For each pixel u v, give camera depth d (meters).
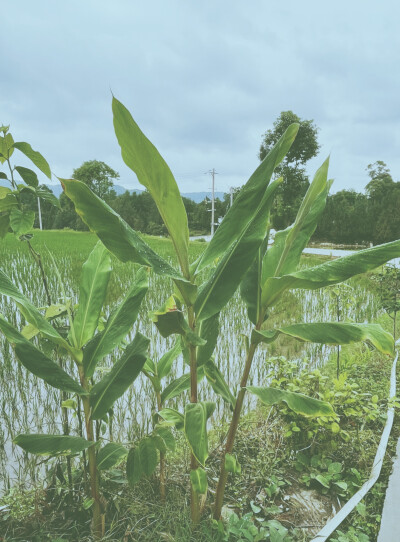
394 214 38.97
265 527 2.54
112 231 1.70
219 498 2.31
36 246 20.22
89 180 56.28
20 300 1.87
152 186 1.68
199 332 2.21
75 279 9.62
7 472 3.17
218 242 1.90
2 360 5.07
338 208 42.97
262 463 3.12
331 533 2.48
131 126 1.53
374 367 5.31
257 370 5.38
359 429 3.70
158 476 2.84
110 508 2.47
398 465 3.19
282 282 1.96
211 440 3.52
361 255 1.85
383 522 2.54
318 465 3.18
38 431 3.64
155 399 4.18
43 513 2.51
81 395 1.96
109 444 2.26
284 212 34.59
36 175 2.44
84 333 2.16
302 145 34.31
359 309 8.74
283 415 3.72
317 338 1.88
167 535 2.24
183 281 1.78
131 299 2.26
